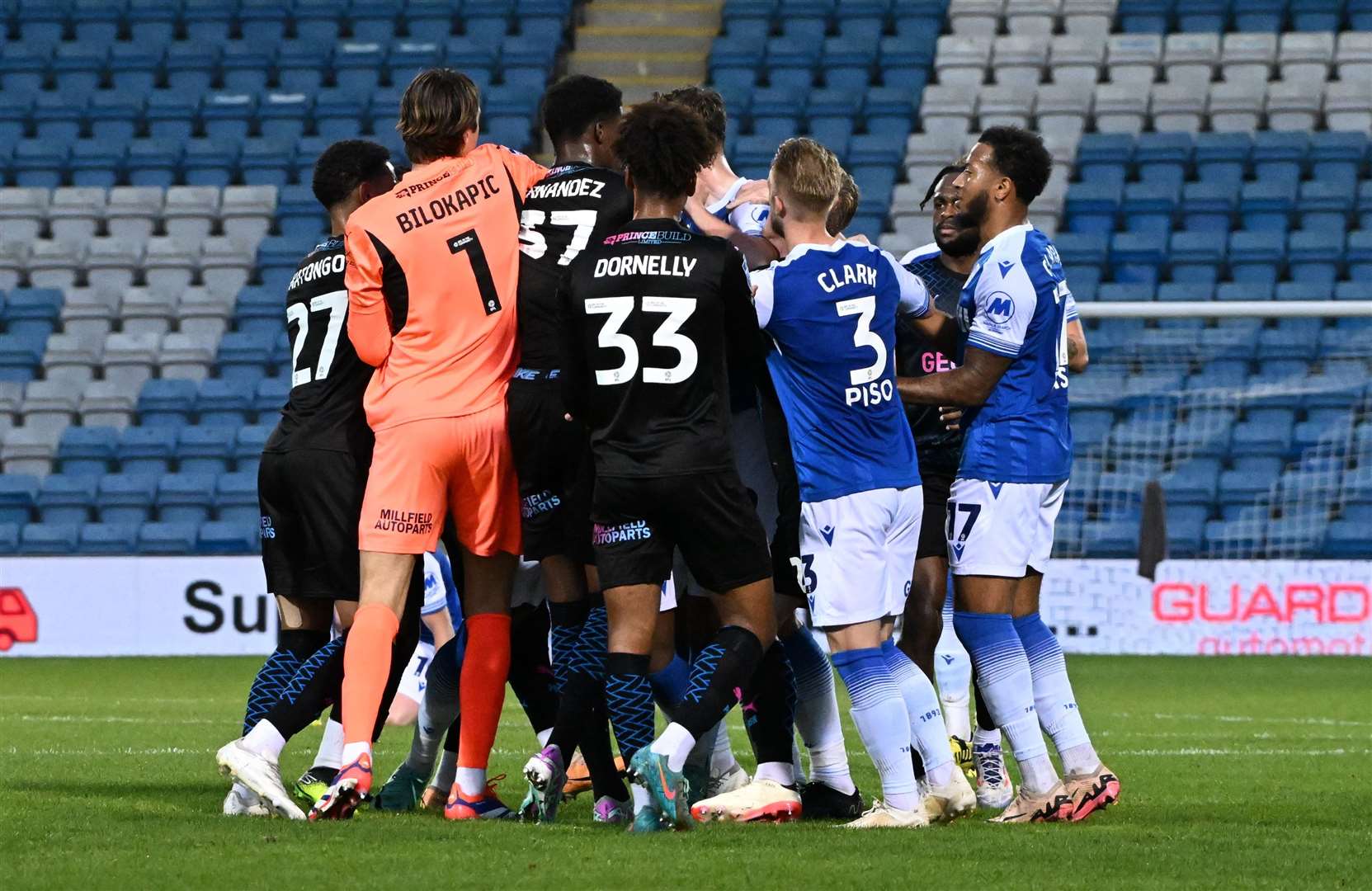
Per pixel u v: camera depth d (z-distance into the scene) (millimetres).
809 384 18656
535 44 77938
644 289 17719
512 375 19516
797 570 19344
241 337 65500
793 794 19766
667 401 17688
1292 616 52969
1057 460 19906
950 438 22266
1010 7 78000
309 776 20188
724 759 21812
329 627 21312
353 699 18344
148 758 26625
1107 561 53844
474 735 19281
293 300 20844
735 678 17750
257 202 70938
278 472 20344
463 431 19047
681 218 22156
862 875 14805
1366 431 59000
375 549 18953
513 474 19531
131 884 14250
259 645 53500
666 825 17781
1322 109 72562
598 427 18047
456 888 14078
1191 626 53500
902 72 75875
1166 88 73312
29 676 46781
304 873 14727
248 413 63531
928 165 70625
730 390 21375
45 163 73250
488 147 20188
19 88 77250
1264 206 67688
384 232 19031
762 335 18672
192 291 67250
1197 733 32906
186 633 53562
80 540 59219
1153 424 59375
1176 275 65250
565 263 19406
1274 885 14664
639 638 18047
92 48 78312
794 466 19422
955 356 20703
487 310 19312
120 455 61875
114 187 72688
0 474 61625
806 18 79188
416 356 19203
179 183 73125
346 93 75375
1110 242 66000
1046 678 20312
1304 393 59781
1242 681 45594
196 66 77688
